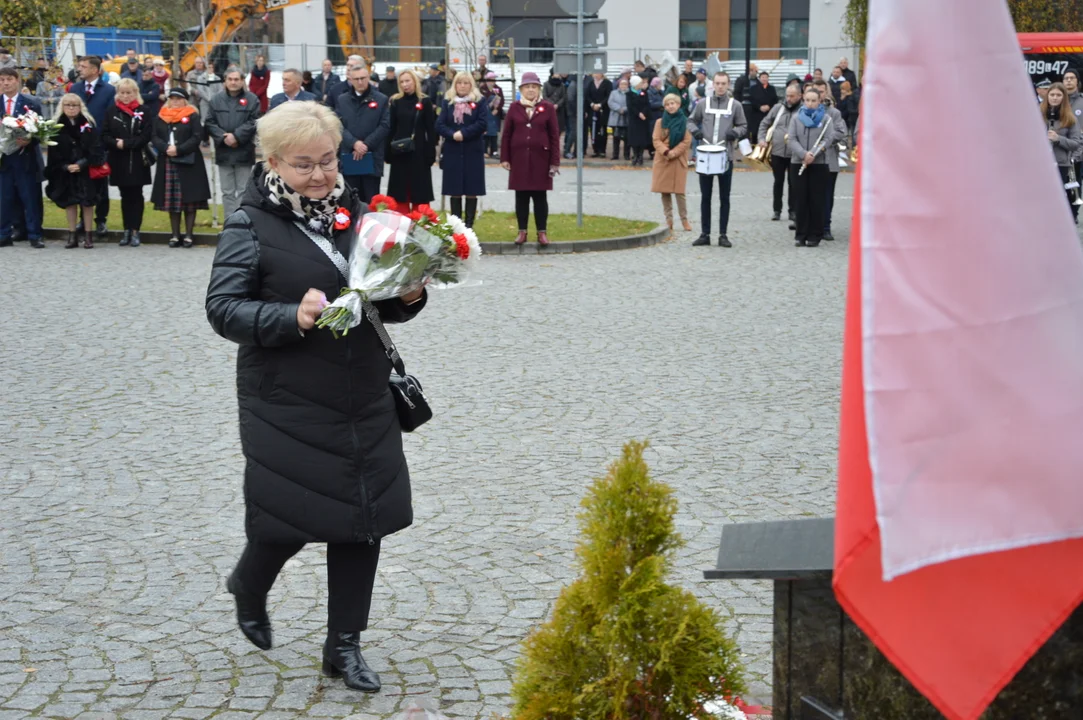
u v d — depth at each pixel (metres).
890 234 1.91
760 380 8.42
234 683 3.99
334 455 3.73
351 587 3.95
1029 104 1.94
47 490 6.02
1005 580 2.05
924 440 1.93
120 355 9.12
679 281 12.83
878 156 1.91
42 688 3.94
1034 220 1.94
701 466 6.45
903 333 1.91
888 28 1.91
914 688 2.46
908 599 2.04
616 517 2.67
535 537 5.40
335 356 3.71
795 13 37.47
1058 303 1.96
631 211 19.69
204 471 6.35
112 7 35.00
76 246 15.37
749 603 4.68
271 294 3.75
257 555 3.88
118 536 5.39
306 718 3.75
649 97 27.33
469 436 6.99
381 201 3.79
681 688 2.60
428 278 3.68
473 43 32.41
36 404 7.69
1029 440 1.96
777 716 2.68
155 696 3.90
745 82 28.27
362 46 34.31
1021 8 27.59
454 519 5.62
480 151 15.49
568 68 16.86
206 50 29.33
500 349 9.37
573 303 11.46
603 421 7.33
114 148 15.20
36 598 4.70
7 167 15.04
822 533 2.68
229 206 15.79
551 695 2.70
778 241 16.14
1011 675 2.06
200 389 8.12
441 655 4.23
